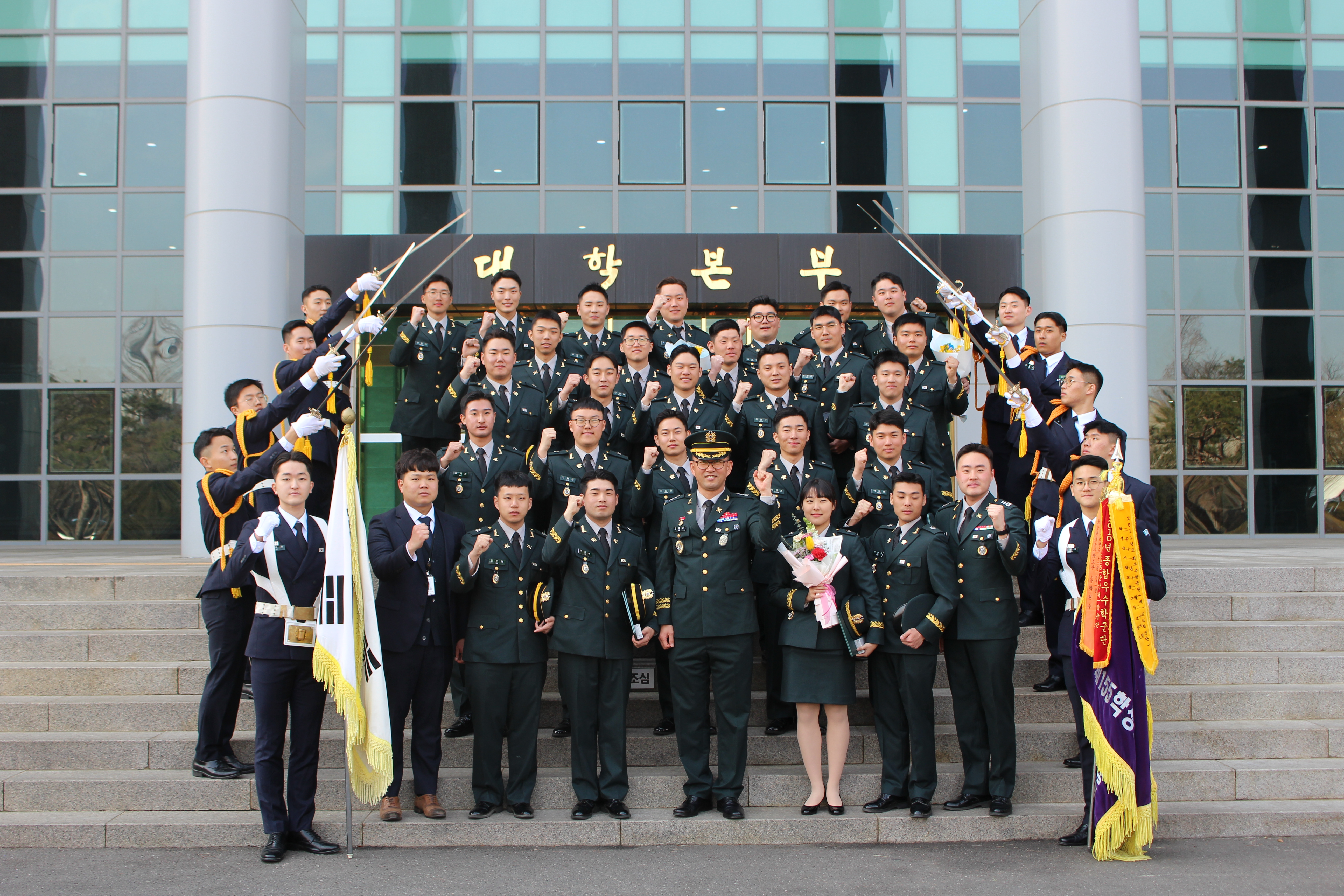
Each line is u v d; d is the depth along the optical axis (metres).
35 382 13.09
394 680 5.04
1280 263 13.57
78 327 13.10
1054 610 5.76
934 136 13.03
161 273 13.10
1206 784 5.37
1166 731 5.66
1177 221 13.49
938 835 5.04
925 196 12.96
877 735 5.38
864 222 12.87
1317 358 13.55
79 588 6.84
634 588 5.14
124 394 13.05
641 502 5.65
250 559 4.82
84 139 13.21
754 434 6.33
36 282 13.14
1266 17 13.70
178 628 6.49
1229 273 13.52
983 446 5.34
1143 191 10.80
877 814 5.10
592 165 12.80
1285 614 6.71
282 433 6.64
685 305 7.31
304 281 10.70
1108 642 4.76
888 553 5.36
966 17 13.14
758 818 5.06
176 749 5.49
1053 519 5.38
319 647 4.75
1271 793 5.37
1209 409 13.44
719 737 5.14
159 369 13.05
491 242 10.98
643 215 12.76
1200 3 13.66
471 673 5.09
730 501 5.32
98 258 13.12
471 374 6.31
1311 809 5.21
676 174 12.84
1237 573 7.03
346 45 12.88
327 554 4.84
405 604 5.06
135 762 5.48
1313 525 13.43
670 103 12.88
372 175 12.76
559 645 5.11
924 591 5.24
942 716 5.94
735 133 12.90
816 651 5.13
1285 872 4.57
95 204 13.16
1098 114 10.00
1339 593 6.94
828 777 5.20
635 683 6.06
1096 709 4.79
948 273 11.07
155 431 13.04
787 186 12.83
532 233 12.70
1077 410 6.36
